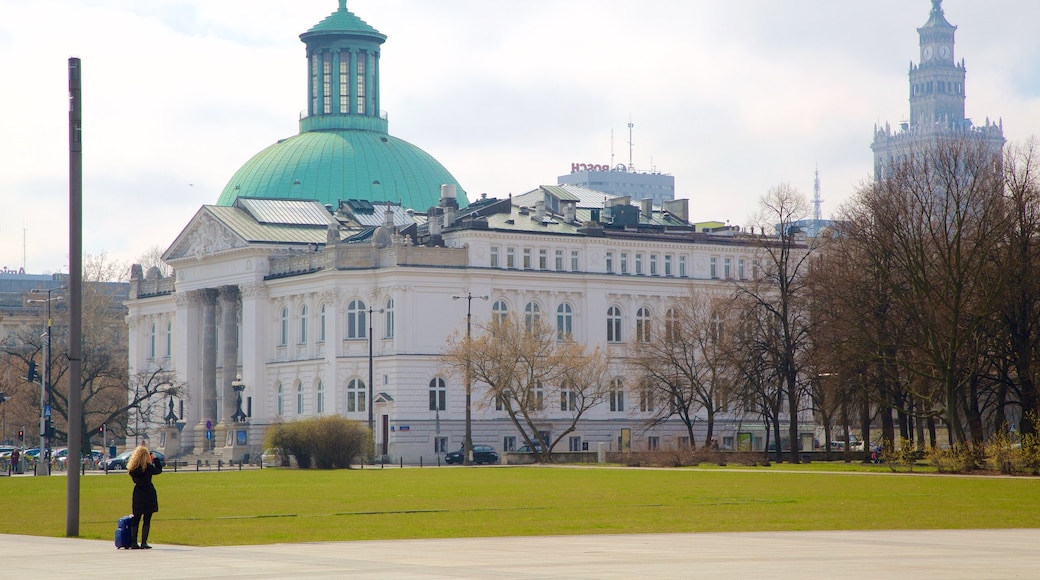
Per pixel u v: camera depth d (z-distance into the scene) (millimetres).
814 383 124688
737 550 43656
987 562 39625
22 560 41781
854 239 116750
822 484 88250
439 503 72062
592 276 176875
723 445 180875
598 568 38094
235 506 70875
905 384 111438
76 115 53688
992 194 105375
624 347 176875
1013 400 116812
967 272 102875
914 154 122188
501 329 151500
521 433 159375
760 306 137000
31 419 196000
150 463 46188
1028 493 76500
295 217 194750
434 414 167625
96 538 51469
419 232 180625
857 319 112688
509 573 37000
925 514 61062
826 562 39656
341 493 83500
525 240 174250
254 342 184875
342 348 173000
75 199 53844
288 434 137875
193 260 196250
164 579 36156
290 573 37312
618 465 135750
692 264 184750
